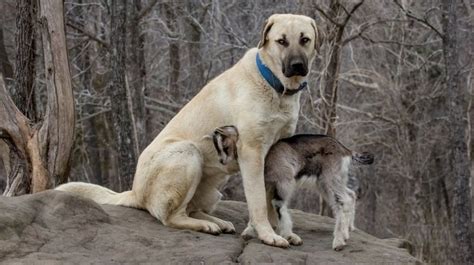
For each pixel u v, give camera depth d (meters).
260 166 6.83
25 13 10.41
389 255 6.70
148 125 20.69
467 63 19.03
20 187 9.59
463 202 17.34
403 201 24.64
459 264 17.55
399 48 22.36
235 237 7.05
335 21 15.78
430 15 21.03
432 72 23.20
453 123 17.27
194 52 20.52
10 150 9.71
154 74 21.52
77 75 19.11
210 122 7.16
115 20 13.76
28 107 10.55
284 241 6.61
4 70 20.19
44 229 6.32
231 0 20.08
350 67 22.06
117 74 13.80
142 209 7.48
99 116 23.36
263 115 6.84
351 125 22.28
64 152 9.54
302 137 7.08
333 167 6.88
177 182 7.00
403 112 22.42
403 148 23.08
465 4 19.48
